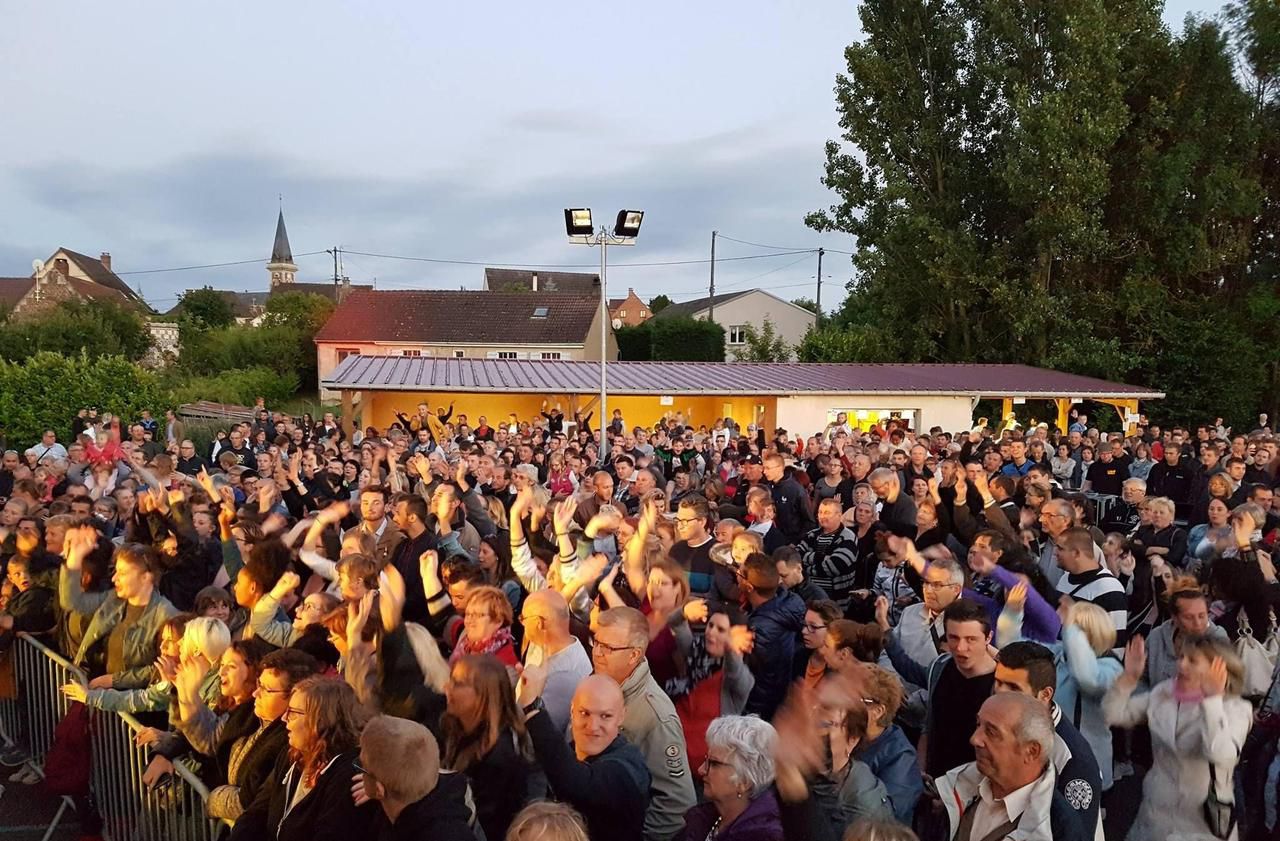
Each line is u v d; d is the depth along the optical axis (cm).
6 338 3027
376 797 259
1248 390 2839
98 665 501
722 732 287
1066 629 406
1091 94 2781
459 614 472
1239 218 2945
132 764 428
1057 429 2492
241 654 375
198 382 3400
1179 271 2919
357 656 373
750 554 480
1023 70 2981
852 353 3291
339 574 437
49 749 523
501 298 4334
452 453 1389
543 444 1570
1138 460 1411
